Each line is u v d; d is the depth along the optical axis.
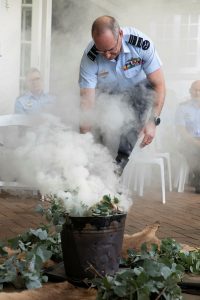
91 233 2.31
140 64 3.60
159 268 2.13
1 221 4.02
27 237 2.70
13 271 2.38
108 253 2.35
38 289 2.29
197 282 2.34
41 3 6.16
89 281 2.32
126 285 2.07
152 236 3.05
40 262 2.39
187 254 2.63
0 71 5.98
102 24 3.28
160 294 2.06
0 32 5.93
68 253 2.36
